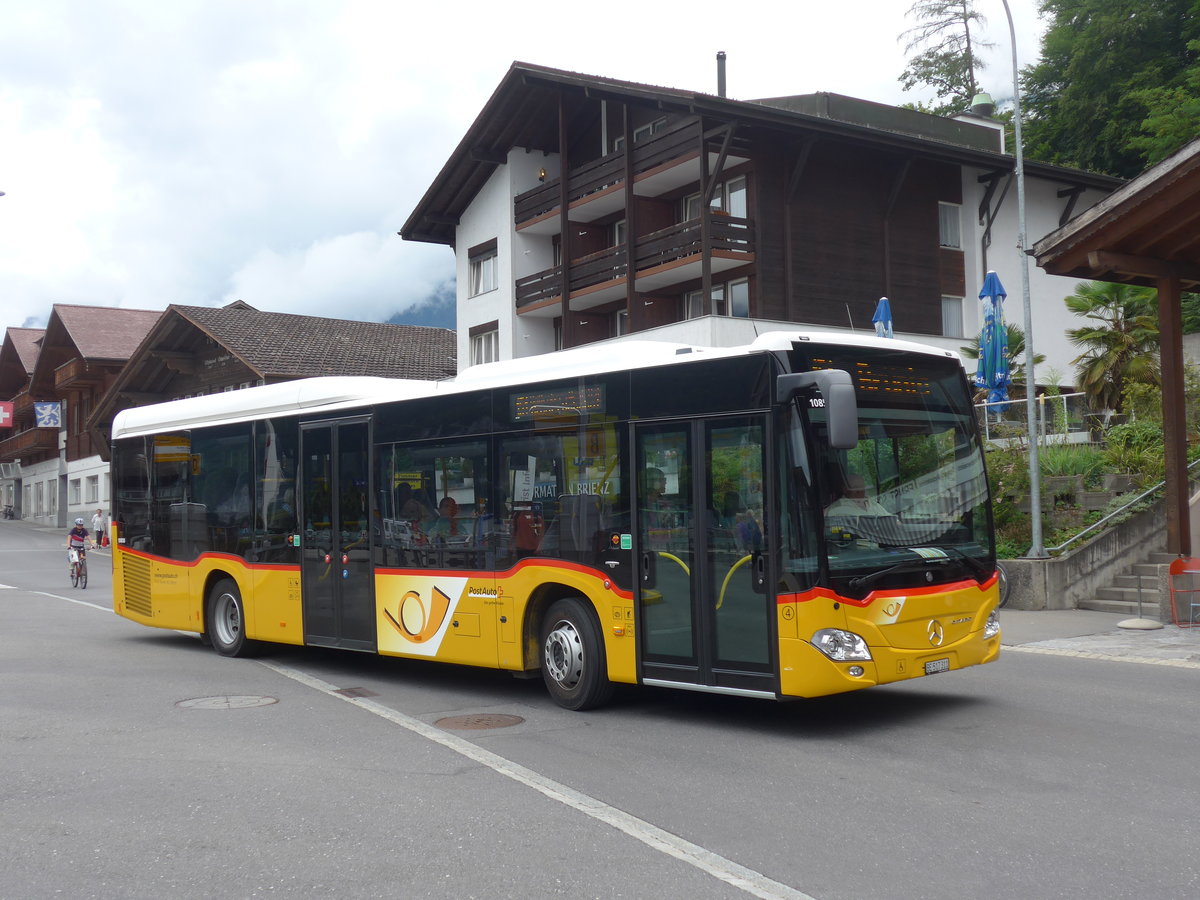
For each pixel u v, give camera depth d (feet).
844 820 20.66
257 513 44.19
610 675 30.94
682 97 91.81
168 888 17.63
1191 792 22.17
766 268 97.30
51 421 214.07
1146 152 130.31
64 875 18.35
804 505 26.91
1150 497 60.49
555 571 32.37
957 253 109.70
